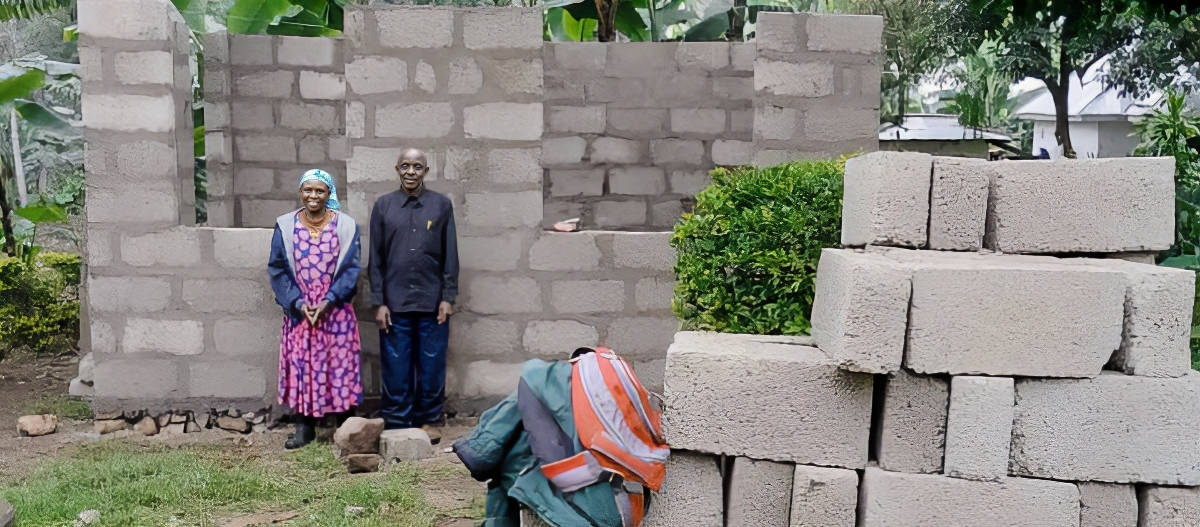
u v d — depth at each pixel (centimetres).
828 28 761
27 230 1324
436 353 710
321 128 969
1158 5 959
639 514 362
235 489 575
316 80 964
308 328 673
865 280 345
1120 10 988
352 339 689
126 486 572
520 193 724
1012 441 359
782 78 761
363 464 625
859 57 764
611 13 1041
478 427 375
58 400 809
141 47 693
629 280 735
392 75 709
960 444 355
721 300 452
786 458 371
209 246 713
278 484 592
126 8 688
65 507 538
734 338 412
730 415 371
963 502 359
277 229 676
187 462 631
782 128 766
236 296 718
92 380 758
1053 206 388
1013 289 347
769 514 377
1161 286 349
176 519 531
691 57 998
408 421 709
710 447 374
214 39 934
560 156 1008
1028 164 390
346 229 682
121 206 708
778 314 446
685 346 389
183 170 735
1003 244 391
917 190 387
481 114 715
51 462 630
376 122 712
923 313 348
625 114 1007
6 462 642
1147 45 1750
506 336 737
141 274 715
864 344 347
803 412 368
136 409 726
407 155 684
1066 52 1739
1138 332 351
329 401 682
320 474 619
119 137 701
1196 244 958
